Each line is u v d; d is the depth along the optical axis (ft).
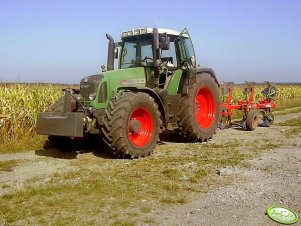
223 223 12.64
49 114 22.02
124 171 19.01
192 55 29.25
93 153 24.06
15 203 14.16
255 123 35.29
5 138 26.61
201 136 28.22
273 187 16.53
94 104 22.53
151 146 23.09
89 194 15.24
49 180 17.37
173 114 26.99
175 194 15.51
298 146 25.72
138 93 22.63
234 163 20.66
